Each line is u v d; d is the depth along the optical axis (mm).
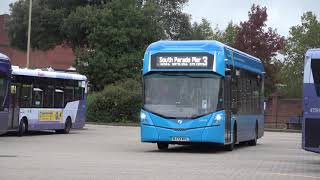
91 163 16094
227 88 21312
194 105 20547
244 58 24859
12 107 29312
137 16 56250
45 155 18688
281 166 16781
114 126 46906
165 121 20531
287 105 55375
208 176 13469
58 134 33688
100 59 54938
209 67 20703
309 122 16453
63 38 61250
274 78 61219
